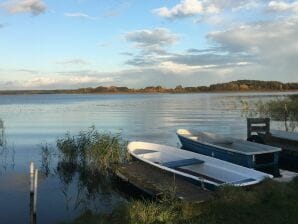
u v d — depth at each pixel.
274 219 9.28
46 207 12.65
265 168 16.52
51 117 52.03
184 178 12.60
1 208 12.48
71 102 113.12
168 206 10.20
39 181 15.91
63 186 15.15
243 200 10.33
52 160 19.83
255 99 90.25
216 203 10.23
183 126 38.22
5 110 70.31
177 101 106.00
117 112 61.34
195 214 9.73
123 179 13.74
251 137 22.17
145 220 9.41
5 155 22.23
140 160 15.29
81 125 40.50
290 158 18.58
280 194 10.83
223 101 93.00
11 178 16.34
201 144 19.41
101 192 14.21
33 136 31.52
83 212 11.48
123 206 10.23
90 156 17.05
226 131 33.34
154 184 12.45
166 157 16.91
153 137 30.27
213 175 14.17
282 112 43.59
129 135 31.53
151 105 84.25
